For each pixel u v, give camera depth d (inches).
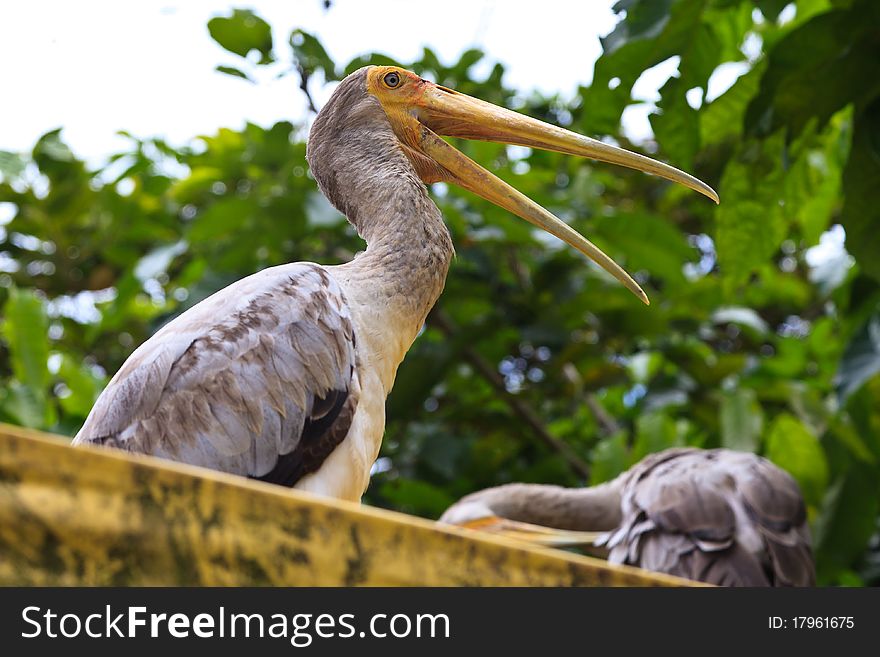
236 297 129.2
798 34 153.3
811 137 166.9
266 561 70.6
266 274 132.7
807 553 187.3
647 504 189.5
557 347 234.5
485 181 155.2
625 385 247.6
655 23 148.6
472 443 238.1
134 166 257.6
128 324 263.3
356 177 151.4
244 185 248.1
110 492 67.8
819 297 265.1
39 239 270.1
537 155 259.9
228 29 204.8
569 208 235.9
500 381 238.8
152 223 264.1
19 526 65.6
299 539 71.5
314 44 210.5
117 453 68.9
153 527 68.5
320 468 127.0
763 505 187.2
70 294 272.5
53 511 66.3
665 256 236.8
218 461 119.8
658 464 200.5
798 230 270.4
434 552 73.7
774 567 182.1
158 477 69.1
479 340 223.8
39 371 219.9
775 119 157.1
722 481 191.3
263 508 71.1
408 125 156.2
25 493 65.8
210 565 69.4
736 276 182.7
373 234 145.8
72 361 245.0
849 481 219.3
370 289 137.9
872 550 230.2
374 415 133.6
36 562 65.8
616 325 241.0
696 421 252.2
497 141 155.3
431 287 143.0
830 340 252.7
